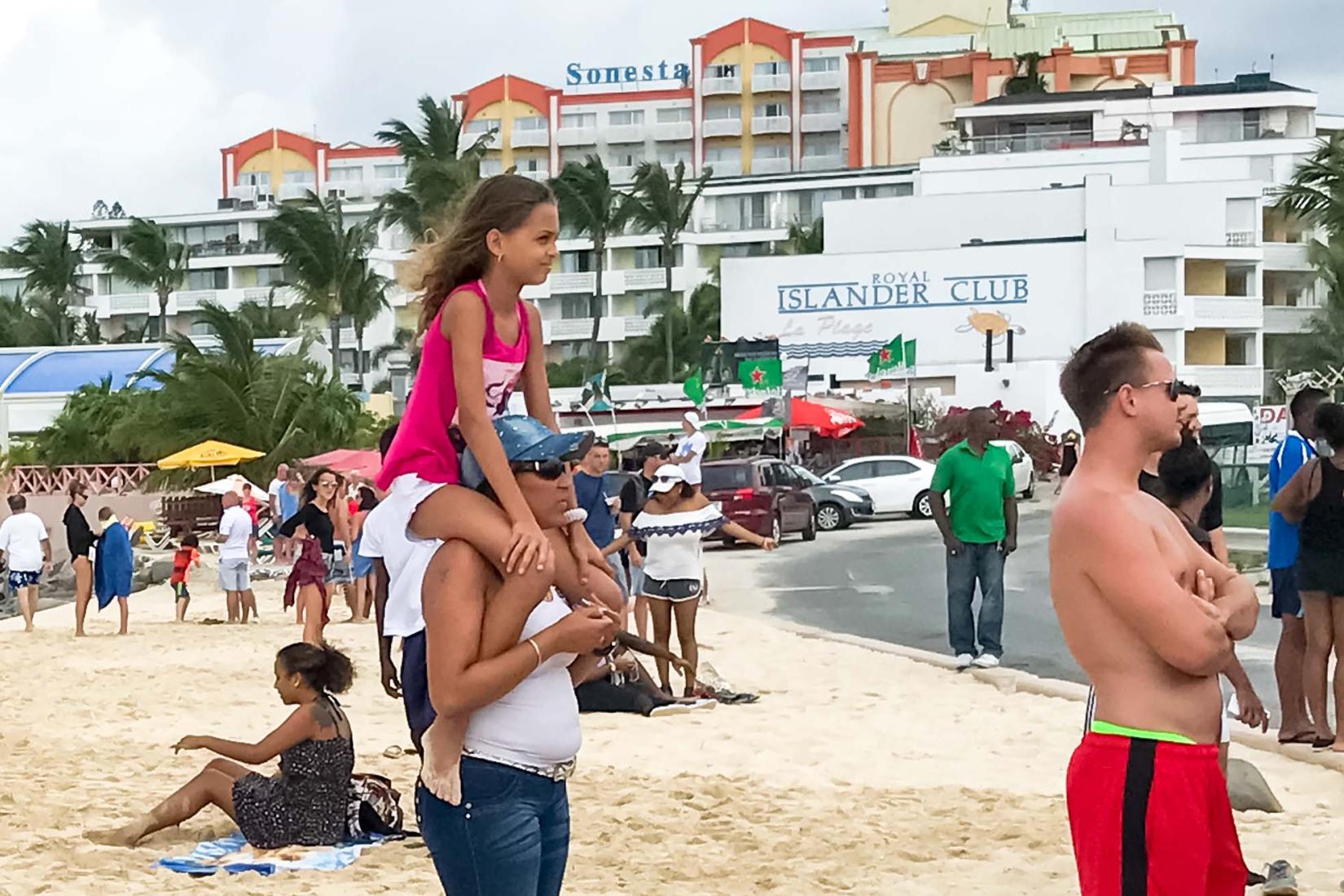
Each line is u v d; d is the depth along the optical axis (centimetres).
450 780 507
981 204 9225
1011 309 8338
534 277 525
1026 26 14525
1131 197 8906
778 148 14412
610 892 834
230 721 1550
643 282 12138
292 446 5800
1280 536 1173
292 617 2870
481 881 511
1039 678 1627
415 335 542
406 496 518
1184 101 10950
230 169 15350
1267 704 1445
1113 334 560
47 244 11806
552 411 560
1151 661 538
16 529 2658
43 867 923
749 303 8525
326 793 969
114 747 1388
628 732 1361
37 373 7725
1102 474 554
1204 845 529
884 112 13738
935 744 1290
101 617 2978
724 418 6569
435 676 499
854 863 891
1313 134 10912
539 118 14675
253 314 9362
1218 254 8675
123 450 6134
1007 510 1702
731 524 1496
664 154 14550
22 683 1897
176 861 936
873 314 8431
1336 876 829
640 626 1529
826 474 5047
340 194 13012
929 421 6969
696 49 14425
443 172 8500
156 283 11012
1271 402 8819
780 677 1695
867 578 3097
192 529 5238
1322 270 8900
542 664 513
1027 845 927
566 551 531
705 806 1052
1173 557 545
